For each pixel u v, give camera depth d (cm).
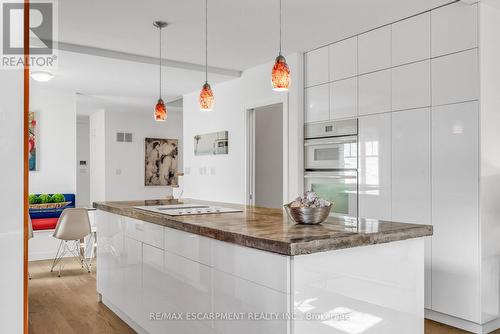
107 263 376
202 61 509
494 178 326
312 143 468
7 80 76
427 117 352
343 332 193
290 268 177
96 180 943
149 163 951
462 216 327
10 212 77
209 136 633
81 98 733
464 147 325
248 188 555
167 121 980
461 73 327
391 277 213
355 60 416
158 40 425
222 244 216
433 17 347
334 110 441
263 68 522
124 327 333
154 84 612
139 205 371
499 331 328
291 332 176
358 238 195
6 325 76
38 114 624
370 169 400
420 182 356
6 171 76
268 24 382
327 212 234
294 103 476
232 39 424
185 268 251
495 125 327
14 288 77
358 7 343
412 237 217
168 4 333
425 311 358
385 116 386
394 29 379
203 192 650
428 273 351
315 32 405
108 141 895
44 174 624
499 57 332
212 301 226
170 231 268
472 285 321
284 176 489
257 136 697
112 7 337
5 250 76
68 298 409
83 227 491
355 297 198
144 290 305
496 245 329
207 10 346
